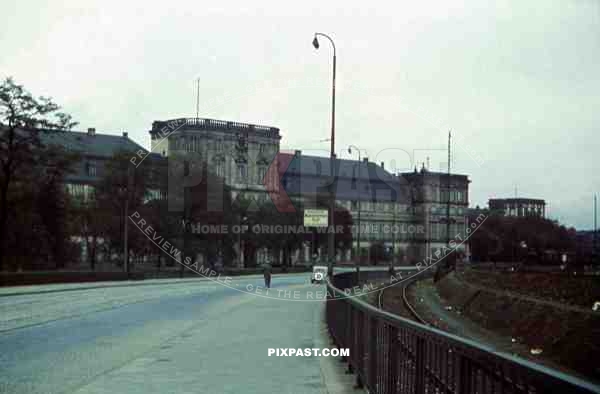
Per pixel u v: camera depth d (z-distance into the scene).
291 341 18.22
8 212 61.22
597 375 21.09
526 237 129.62
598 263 89.12
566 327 26.72
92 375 12.64
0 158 59.78
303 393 11.09
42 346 16.89
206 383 11.91
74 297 39.19
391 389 8.90
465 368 5.84
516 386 4.66
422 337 7.30
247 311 29.34
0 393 10.86
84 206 71.81
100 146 119.88
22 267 63.19
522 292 39.72
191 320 24.61
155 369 13.38
